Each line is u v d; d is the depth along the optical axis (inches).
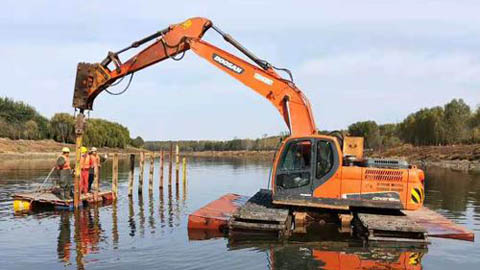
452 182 1154.7
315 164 454.0
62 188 702.5
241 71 527.8
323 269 343.9
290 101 509.0
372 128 3393.2
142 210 668.7
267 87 518.0
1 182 1045.2
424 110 3528.5
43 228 522.3
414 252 393.7
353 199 446.0
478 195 857.5
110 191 791.1
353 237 438.6
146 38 568.7
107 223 556.4
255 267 349.7
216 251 398.3
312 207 477.1
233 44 539.5
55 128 3412.9
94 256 392.5
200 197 842.2
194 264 361.1
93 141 3368.6
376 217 439.2
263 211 455.8
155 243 438.3
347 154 508.1
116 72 585.6
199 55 541.6
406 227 404.5
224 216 510.3
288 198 456.4
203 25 553.6
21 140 3061.0
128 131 4640.8
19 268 357.4
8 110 3319.4
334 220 487.2
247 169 1875.0
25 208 665.0
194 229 499.5
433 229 462.0
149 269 349.7
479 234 479.5
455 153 2466.8
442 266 356.2
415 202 439.2
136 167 1911.9
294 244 416.5
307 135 466.3
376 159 462.6
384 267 351.6
